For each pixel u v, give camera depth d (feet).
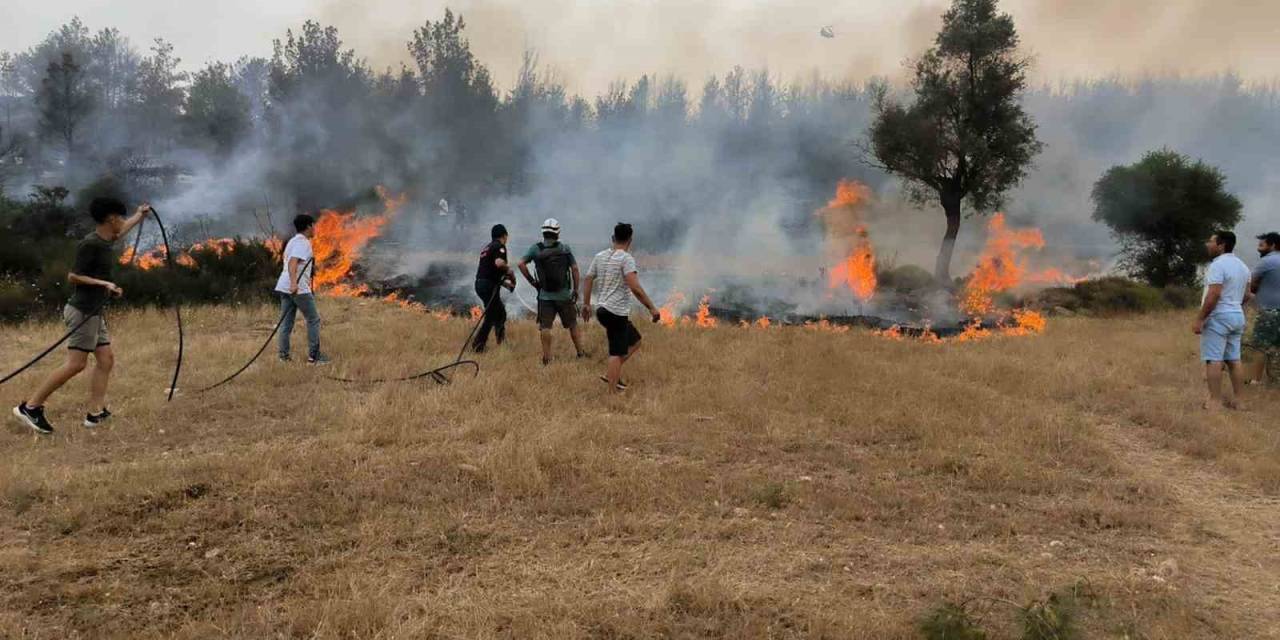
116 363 26.20
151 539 13.17
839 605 11.45
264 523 13.84
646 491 15.70
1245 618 11.60
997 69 55.88
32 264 39.14
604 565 12.64
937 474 17.74
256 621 10.63
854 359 29.55
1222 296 23.56
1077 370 28.66
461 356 28.22
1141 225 60.80
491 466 16.43
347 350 29.35
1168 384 27.37
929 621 10.65
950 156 57.88
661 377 26.11
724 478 16.79
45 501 14.55
